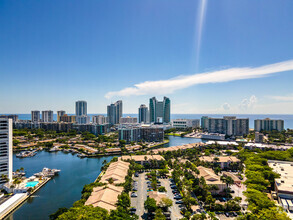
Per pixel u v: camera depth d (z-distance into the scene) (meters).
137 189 160.00
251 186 145.50
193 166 199.75
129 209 120.62
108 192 130.00
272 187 165.88
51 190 172.00
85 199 128.50
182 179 173.25
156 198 129.88
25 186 172.50
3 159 169.38
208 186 145.38
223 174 195.38
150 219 114.62
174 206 132.25
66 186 180.75
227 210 126.81
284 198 136.38
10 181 174.00
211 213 109.00
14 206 139.75
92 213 93.50
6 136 171.62
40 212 135.75
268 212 105.81
